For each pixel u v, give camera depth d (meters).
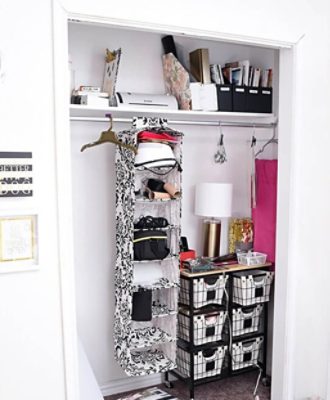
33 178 1.96
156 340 2.90
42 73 1.96
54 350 2.05
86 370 2.49
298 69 2.62
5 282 1.95
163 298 3.06
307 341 2.82
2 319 1.95
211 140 3.46
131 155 2.65
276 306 2.81
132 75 3.10
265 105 3.26
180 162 2.84
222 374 3.20
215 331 3.12
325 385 2.85
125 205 2.76
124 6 2.10
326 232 2.82
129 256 2.72
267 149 3.49
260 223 3.34
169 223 2.96
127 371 2.80
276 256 2.80
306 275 2.78
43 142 1.98
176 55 3.17
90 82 2.97
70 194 2.03
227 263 3.26
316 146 2.73
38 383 2.03
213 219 3.43
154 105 2.85
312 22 2.64
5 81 1.90
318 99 2.71
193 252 3.24
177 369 3.20
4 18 1.88
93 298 3.11
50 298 2.03
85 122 3.00
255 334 3.28
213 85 3.02
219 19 2.35
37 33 1.94
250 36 2.46
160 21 2.20
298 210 2.70
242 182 3.58
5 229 1.93
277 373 2.82
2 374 1.97
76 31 2.91
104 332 3.16
